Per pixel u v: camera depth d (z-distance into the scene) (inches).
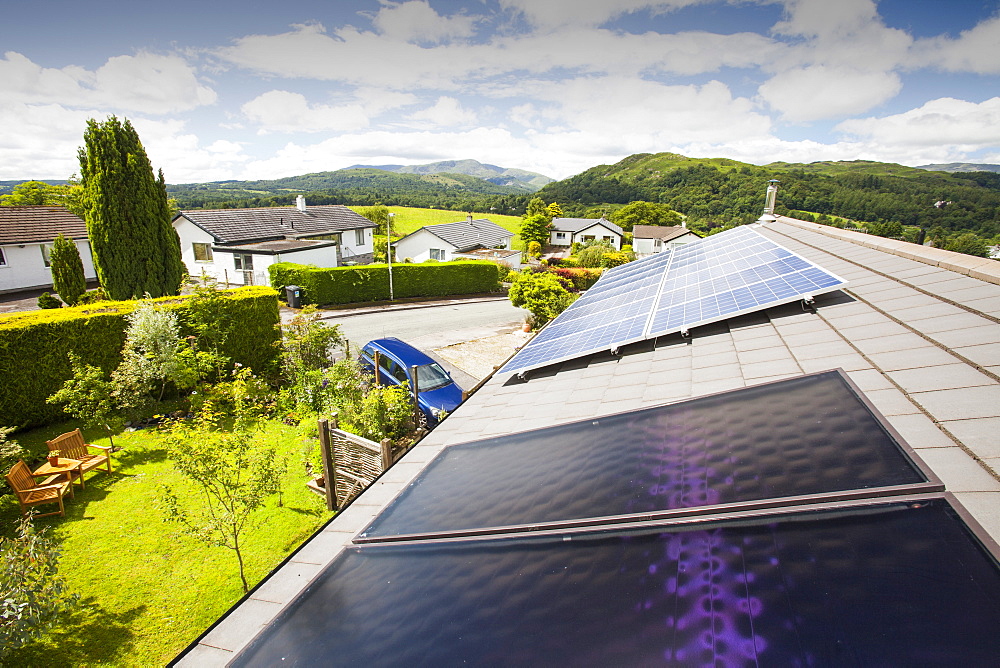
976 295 193.5
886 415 126.5
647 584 77.7
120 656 259.3
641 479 113.3
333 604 103.3
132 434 501.0
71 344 510.6
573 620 75.0
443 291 1460.4
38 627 244.5
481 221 2647.6
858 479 86.2
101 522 365.1
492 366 800.3
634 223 4210.1
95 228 764.6
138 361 515.5
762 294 256.5
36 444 470.6
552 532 101.7
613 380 239.1
